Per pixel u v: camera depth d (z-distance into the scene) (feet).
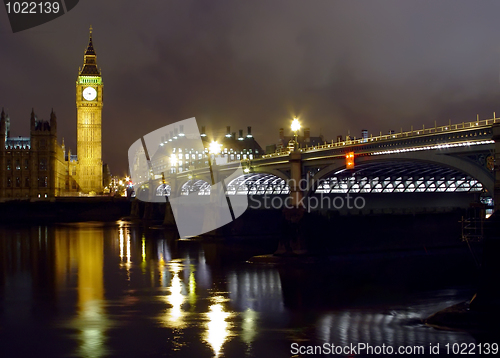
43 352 119.03
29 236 403.54
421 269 225.76
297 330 134.31
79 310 156.25
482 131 158.40
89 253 291.79
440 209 290.76
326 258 246.06
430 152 178.50
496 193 149.69
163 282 200.13
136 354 117.39
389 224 267.39
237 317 147.74
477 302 140.77
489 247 140.67
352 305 161.68
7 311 155.43
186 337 129.08
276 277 207.92
